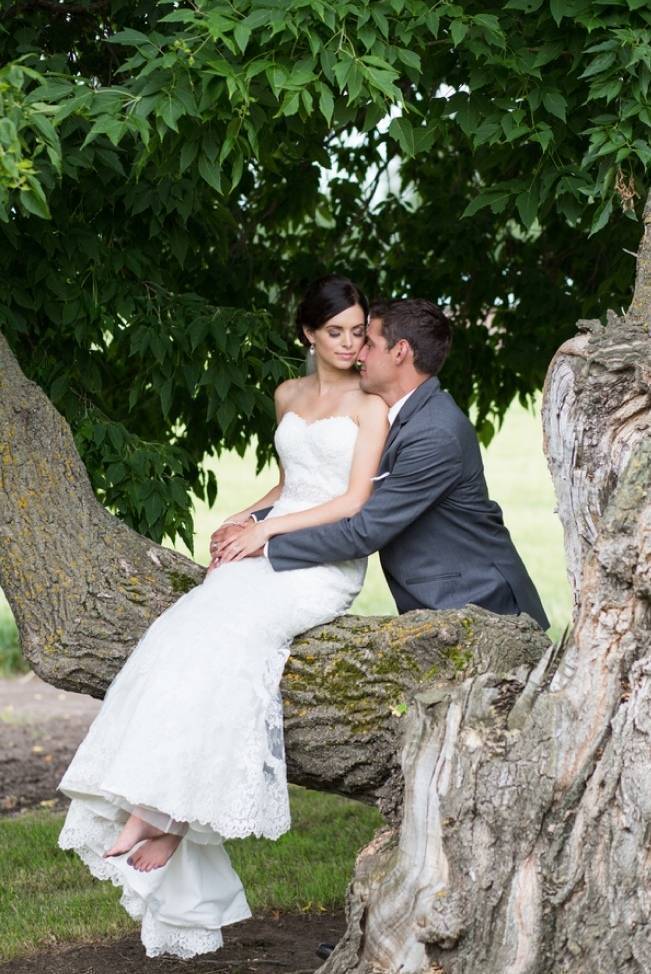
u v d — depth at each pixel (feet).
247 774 12.48
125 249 18.19
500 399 25.04
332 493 14.52
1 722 33.50
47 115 12.89
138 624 14.19
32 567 14.52
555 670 11.60
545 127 14.58
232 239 22.49
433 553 14.26
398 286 23.84
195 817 12.19
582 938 10.62
